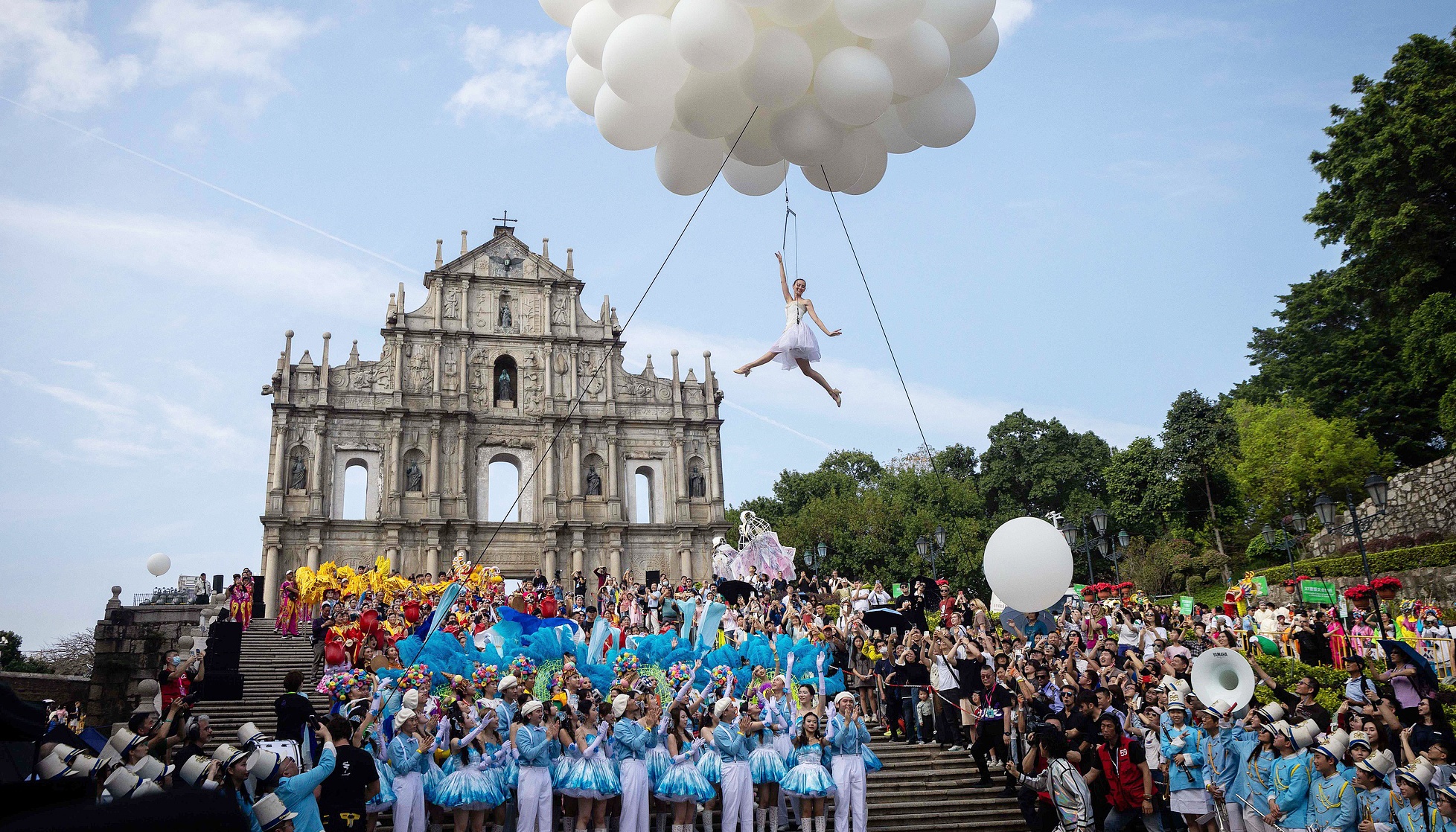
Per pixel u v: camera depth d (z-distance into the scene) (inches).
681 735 665.6
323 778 487.5
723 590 1273.4
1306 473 2326.5
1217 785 612.4
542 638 760.3
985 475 3673.7
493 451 2573.8
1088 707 657.0
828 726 703.1
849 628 1051.3
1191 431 2706.7
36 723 274.1
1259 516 2480.3
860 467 4133.9
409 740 587.8
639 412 2691.9
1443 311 1825.8
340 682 599.2
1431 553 1517.0
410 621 1193.4
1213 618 1085.8
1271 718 589.0
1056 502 3489.2
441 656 719.7
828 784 671.1
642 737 635.5
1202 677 632.4
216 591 1417.3
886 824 746.8
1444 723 544.1
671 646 830.5
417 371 2564.0
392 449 2477.9
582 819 619.5
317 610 1621.6
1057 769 606.9
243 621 1631.4
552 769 626.5
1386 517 1809.8
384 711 598.9
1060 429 3580.2
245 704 978.1
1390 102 2003.0
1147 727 661.9
